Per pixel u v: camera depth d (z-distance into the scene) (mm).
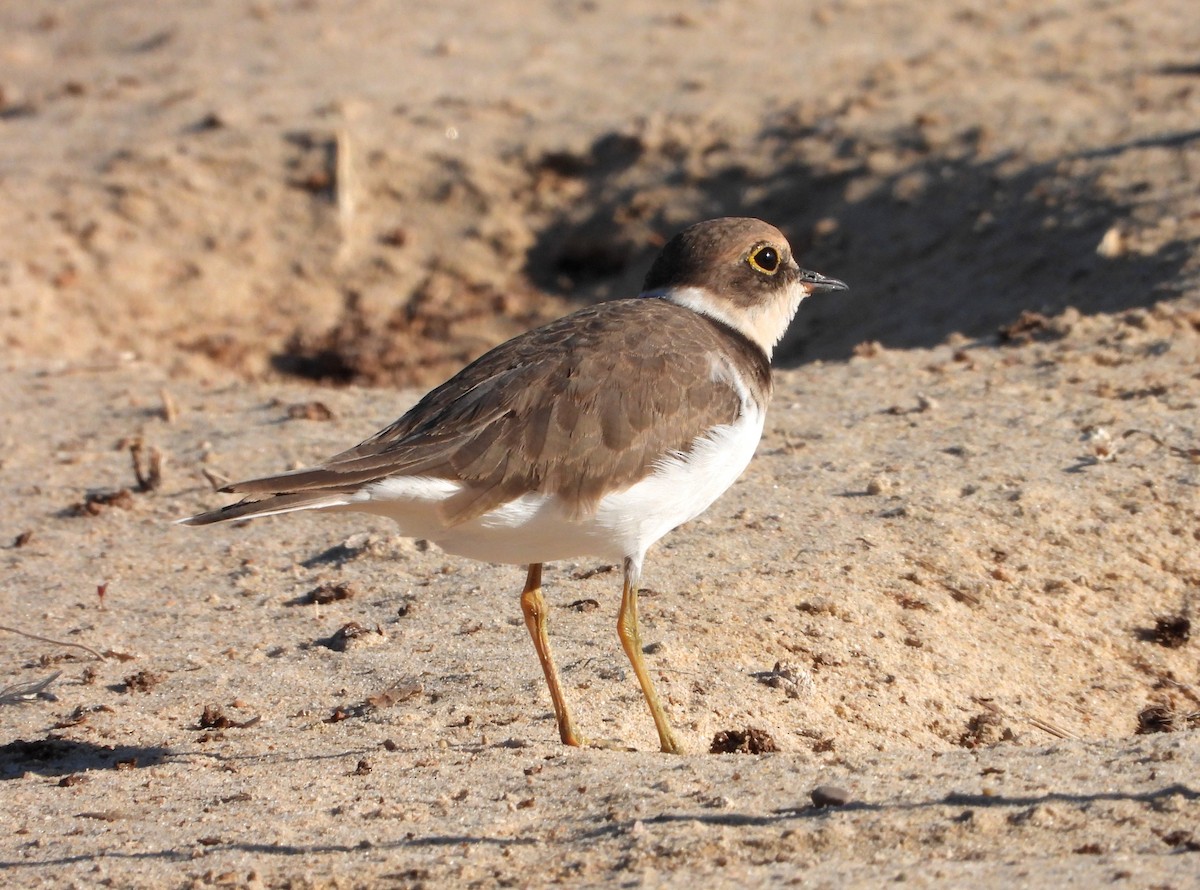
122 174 23812
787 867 6664
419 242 23312
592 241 22875
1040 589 11000
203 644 10688
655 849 6914
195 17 31641
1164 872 6297
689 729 9141
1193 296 16203
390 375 20672
